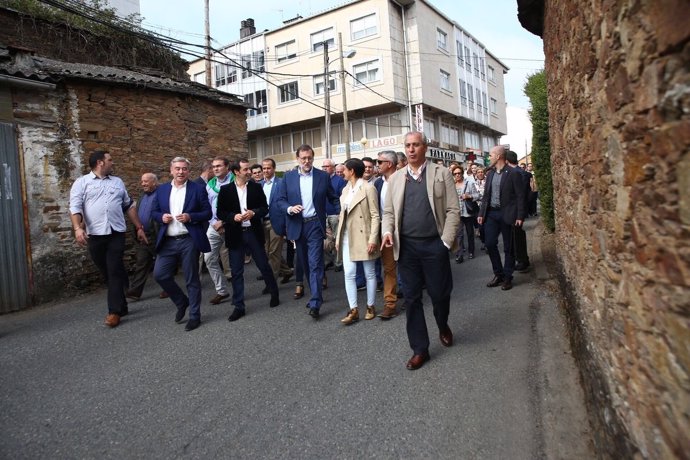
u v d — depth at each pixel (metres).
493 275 6.91
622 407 1.85
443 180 3.70
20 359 4.37
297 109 31.44
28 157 6.81
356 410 3.06
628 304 1.74
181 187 5.14
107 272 5.42
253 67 33.09
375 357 3.93
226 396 3.37
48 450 2.76
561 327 4.26
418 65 29.42
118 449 2.75
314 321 5.09
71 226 7.21
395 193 3.82
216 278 6.19
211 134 10.52
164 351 4.38
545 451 2.46
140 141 8.80
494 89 42.16
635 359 1.67
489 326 4.52
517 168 5.84
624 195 1.70
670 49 1.20
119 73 8.87
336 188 7.68
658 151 1.34
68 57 11.83
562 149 3.93
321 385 3.46
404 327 4.68
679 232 1.23
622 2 1.56
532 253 8.21
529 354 3.74
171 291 5.23
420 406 3.05
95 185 5.34
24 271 6.58
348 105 29.62
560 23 3.39
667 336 1.35
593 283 2.49
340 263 8.08
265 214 5.54
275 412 3.09
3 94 6.59
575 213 3.23
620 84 1.65
